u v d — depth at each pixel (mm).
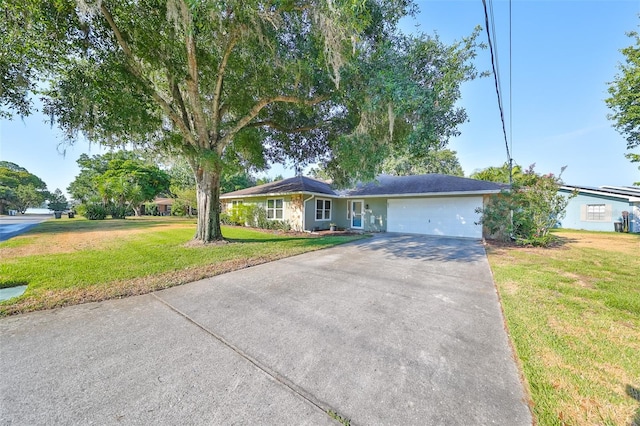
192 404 1795
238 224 17406
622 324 2969
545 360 2295
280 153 11078
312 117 9250
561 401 1812
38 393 1889
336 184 10789
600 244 9258
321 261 6379
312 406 1786
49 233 11719
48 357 2344
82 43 5676
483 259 6648
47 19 5051
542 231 8914
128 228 14133
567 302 3635
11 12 4945
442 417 1688
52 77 5961
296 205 14312
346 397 1869
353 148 6684
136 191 26547
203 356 2379
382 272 5371
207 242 8508
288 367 2221
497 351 2471
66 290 4074
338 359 2340
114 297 3857
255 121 9461
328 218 15953
